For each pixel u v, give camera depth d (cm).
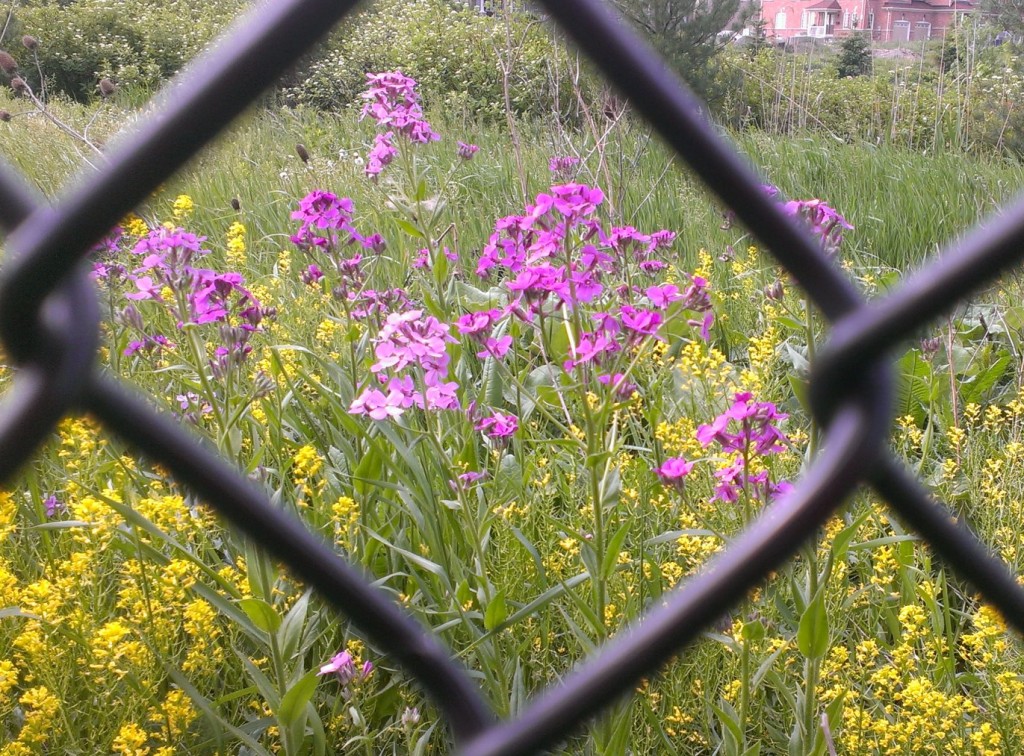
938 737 196
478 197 638
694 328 357
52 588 201
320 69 1348
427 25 1592
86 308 70
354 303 317
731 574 101
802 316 336
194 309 237
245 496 107
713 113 1066
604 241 286
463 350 323
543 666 231
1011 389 380
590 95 778
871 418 97
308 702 182
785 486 191
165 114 65
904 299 94
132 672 198
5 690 198
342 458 292
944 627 256
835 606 229
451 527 248
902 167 727
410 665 119
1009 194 637
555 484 274
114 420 98
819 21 5441
